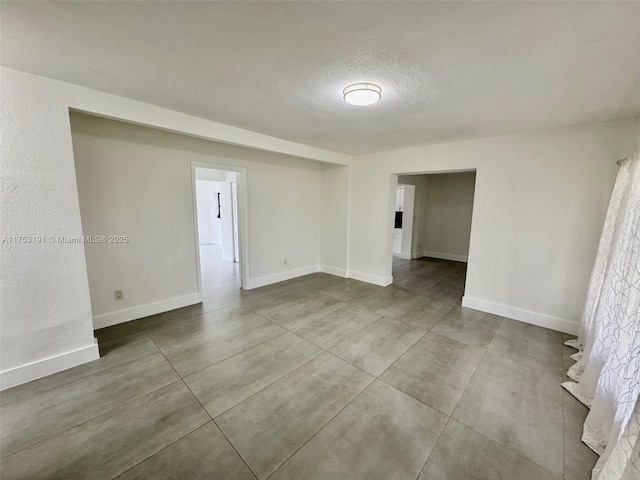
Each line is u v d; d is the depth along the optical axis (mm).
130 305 3223
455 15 1255
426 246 7516
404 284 4836
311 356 2525
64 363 2266
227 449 1557
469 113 2535
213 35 1462
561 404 1938
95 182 2848
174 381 2150
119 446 1567
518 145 3197
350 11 1252
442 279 5172
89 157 2787
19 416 1774
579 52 1515
